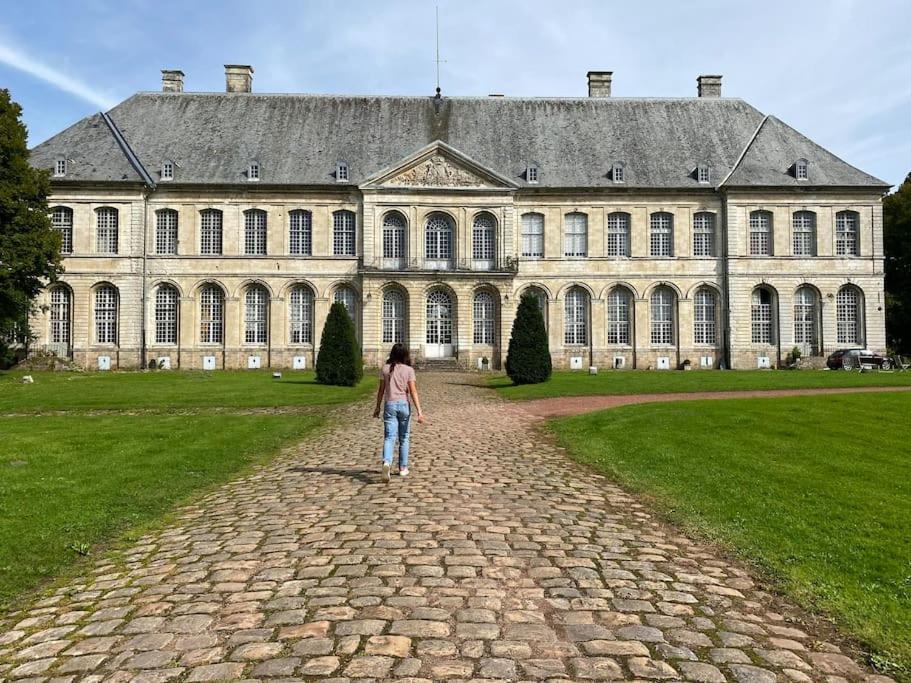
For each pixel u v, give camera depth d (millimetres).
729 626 5566
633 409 19172
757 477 10766
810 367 46125
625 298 47625
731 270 46375
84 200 44469
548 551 7367
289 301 46250
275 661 4809
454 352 45938
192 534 8172
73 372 39062
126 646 5129
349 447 14477
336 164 45969
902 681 4730
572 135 48875
